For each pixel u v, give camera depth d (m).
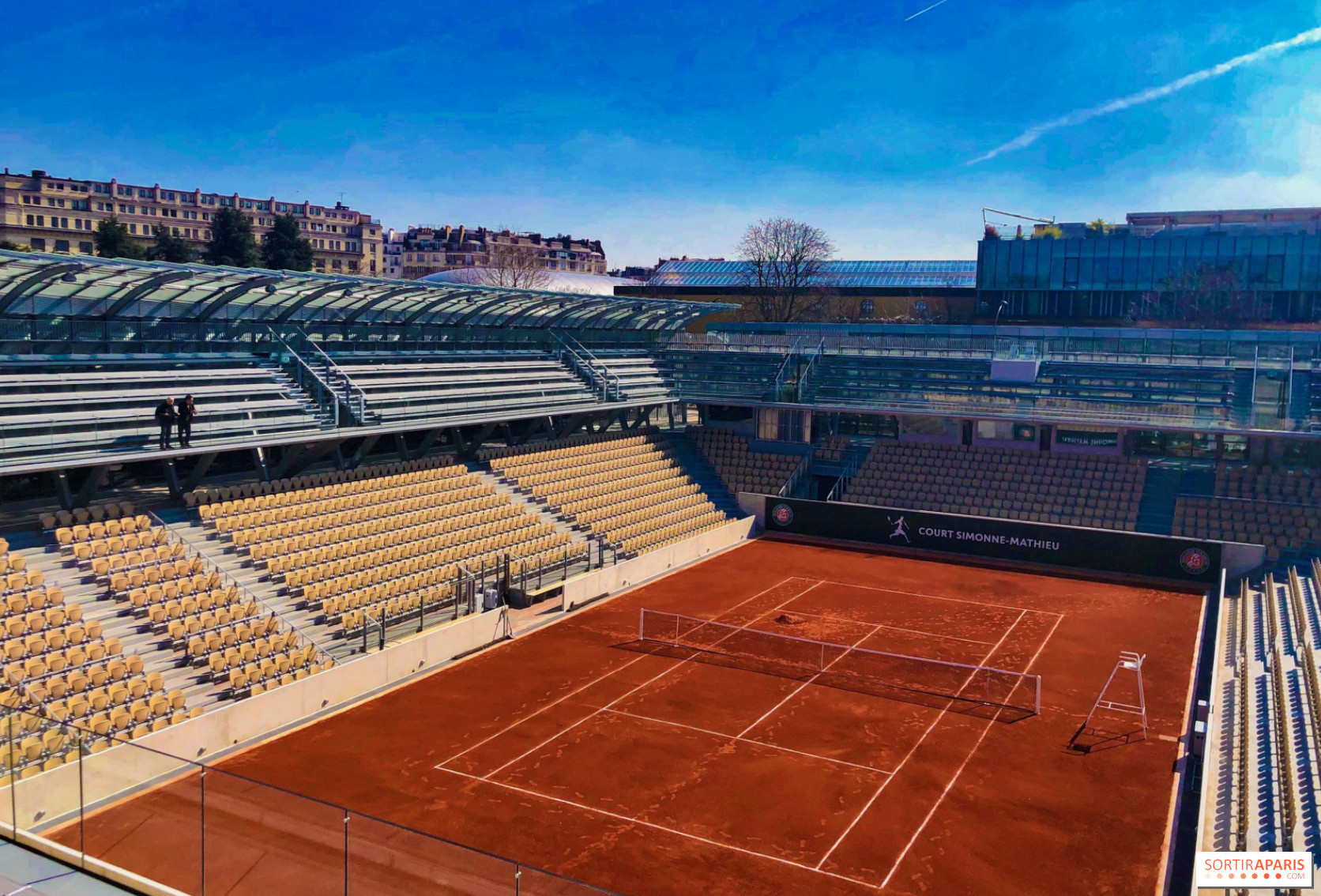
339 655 33.69
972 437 62.59
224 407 40.00
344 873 17.81
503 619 38.69
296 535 39.47
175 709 27.94
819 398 62.94
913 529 54.91
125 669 28.33
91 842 20.08
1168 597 46.06
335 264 179.75
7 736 21.17
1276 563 47.97
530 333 60.69
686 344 69.25
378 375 48.56
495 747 28.36
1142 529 52.56
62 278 35.25
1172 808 25.42
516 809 24.66
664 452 64.69
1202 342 57.50
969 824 24.45
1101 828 24.34
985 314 98.50
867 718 31.17
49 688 26.31
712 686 33.75
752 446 67.38
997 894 21.30
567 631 39.88
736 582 47.94
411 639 34.62
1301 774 25.62
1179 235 91.00
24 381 35.19
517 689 33.19
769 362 66.19
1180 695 33.50
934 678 34.97
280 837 18.34
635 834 23.61
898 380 61.91
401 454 49.53
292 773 26.36
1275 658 33.09
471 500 47.97
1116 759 28.38
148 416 37.47
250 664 31.02
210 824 19.02
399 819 23.95
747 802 25.39
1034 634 40.16
